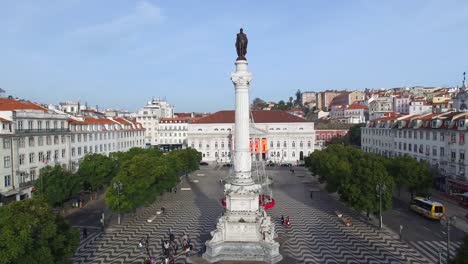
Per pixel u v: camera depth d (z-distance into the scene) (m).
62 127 80.94
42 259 26.67
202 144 158.88
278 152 156.25
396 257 41.50
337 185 64.56
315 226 54.94
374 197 53.31
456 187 70.94
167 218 60.62
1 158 60.97
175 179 69.25
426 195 65.88
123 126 120.69
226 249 40.28
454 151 72.31
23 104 76.19
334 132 181.50
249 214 41.50
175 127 196.75
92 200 73.94
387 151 106.06
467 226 53.41
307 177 108.00
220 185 95.38
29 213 28.61
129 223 57.41
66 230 31.55
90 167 69.00
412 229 52.53
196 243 47.00
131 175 54.22
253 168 129.88
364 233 50.97
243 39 42.69
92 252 43.97
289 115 160.88
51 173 57.09
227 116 162.25
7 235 25.95
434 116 83.19
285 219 59.12
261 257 39.34
